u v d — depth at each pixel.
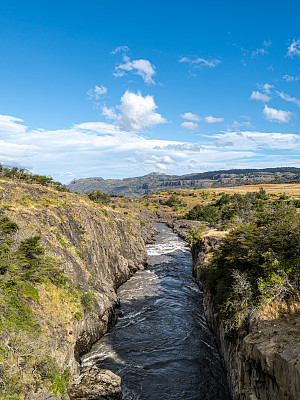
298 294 17.62
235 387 19.11
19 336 17.00
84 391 19.20
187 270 55.28
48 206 34.66
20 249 23.22
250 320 17.53
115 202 136.25
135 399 20.84
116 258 46.81
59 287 25.39
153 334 30.12
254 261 23.38
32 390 15.39
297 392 10.70
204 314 35.19
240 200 106.88
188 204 172.50
